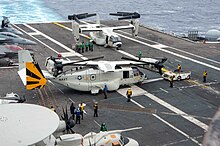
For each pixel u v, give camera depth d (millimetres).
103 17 136125
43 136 18688
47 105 38000
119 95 41562
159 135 31031
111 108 37562
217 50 65188
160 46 67250
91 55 59969
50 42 68938
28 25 86125
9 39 61219
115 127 32625
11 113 21406
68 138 24406
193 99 40312
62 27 84438
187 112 36375
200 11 156125
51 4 168750
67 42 69312
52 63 41844
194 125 33156
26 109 22203
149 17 136500
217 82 46781
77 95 41500
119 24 89250
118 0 190375
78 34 62219
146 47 66250
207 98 40688
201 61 56906
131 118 34875
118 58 57812
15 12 140125
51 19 126750
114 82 42406
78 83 40938
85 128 32531
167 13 148000
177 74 46719
